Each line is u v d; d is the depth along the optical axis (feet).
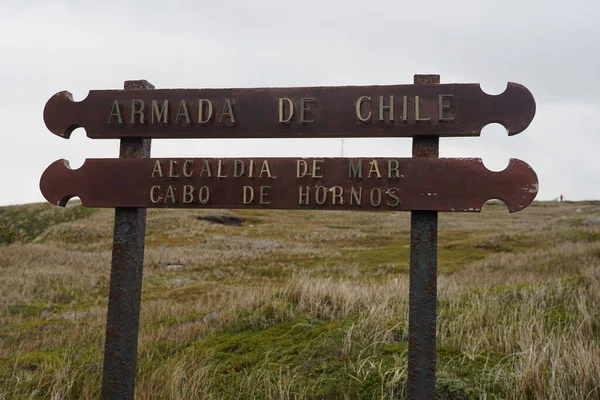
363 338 16.17
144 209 12.14
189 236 109.50
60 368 16.28
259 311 22.70
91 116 12.01
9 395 14.49
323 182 11.05
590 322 17.53
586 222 97.50
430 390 9.94
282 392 13.01
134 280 11.63
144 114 11.80
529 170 10.21
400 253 85.61
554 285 24.62
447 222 153.28
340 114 11.07
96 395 14.60
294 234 119.55
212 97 11.62
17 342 25.67
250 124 11.44
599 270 35.04
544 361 13.05
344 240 110.73
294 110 11.27
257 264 74.64
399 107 10.82
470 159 10.43
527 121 10.34
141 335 22.49
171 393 13.56
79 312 39.40
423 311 10.19
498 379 12.80
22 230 126.82
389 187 10.70
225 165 11.49
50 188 11.98
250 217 151.43
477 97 10.56
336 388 13.44
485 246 83.82
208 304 34.12
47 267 67.51
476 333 16.71
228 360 17.16
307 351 16.22
